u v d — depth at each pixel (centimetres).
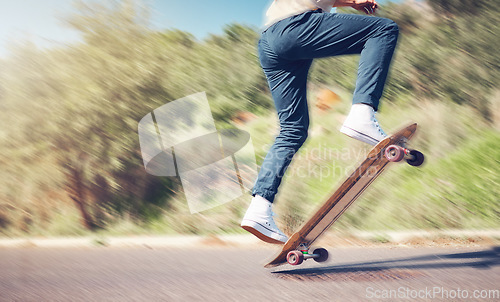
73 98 423
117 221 441
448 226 398
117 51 451
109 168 449
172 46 537
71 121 425
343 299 167
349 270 219
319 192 449
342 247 311
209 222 430
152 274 210
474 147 525
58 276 206
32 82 428
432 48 672
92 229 433
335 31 189
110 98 436
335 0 201
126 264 236
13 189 443
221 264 237
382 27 189
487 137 547
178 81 499
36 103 425
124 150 444
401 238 348
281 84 213
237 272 215
